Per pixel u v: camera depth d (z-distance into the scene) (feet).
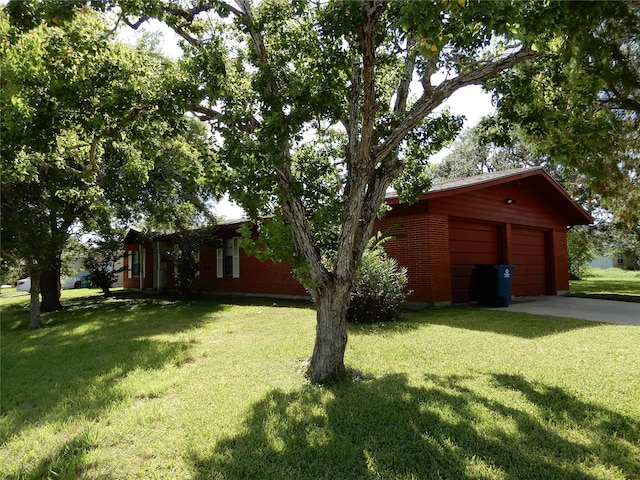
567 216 49.70
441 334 21.86
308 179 17.16
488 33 8.89
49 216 34.24
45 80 12.20
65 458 9.71
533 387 13.34
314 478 8.63
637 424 10.62
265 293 48.47
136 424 11.37
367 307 26.27
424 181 18.58
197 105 14.84
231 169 14.07
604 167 12.57
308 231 15.10
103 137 14.96
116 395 13.88
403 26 9.01
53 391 14.76
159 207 45.09
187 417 11.70
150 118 14.69
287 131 13.51
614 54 9.94
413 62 16.16
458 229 36.94
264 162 13.56
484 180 35.27
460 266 36.86
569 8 8.57
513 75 15.70
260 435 10.48
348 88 15.65
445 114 17.30
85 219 41.34
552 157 13.55
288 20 16.35
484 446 9.65
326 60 13.87
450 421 10.95
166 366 17.44
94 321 34.45
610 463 8.89
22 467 9.40
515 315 28.43
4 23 11.76
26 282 100.48
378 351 18.47
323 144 18.90
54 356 21.12
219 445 10.03
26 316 42.83
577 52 9.79
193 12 15.64
